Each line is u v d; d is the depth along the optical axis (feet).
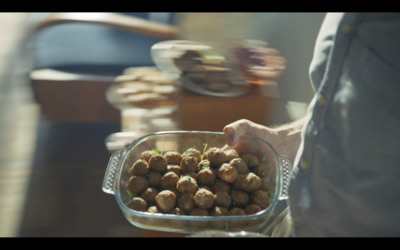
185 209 3.27
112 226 6.29
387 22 2.46
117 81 7.28
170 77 5.74
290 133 3.87
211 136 3.72
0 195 6.77
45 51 7.61
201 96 5.21
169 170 3.50
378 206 2.63
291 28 7.47
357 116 2.56
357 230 2.72
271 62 5.95
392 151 2.56
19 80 9.45
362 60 2.54
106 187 3.34
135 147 3.59
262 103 5.33
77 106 7.50
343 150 2.64
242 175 3.42
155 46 6.20
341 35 2.58
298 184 2.81
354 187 2.64
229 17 6.29
